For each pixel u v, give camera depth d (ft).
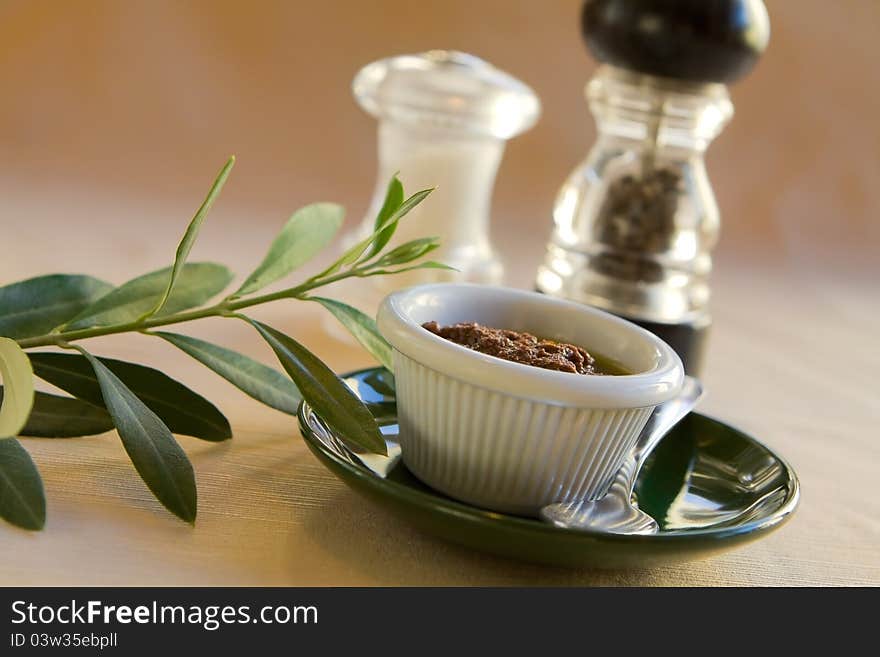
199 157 2.77
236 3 2.81
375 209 1.89
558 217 1.78
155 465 1.34
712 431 1.54
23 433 1.41
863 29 2.92
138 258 2.03
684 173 1.74
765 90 2.95
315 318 1.90
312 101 2.86
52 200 2.31
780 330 2.18
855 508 1.56
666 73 1.69
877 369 2.04
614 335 1.46
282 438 1.52
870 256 2.81
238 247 2.20
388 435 1.48
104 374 1.36
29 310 1.43
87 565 1.30
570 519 1.36
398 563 1.35
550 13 2.88
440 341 1.36
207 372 1.65
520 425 1.35
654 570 1.39
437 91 1.82
